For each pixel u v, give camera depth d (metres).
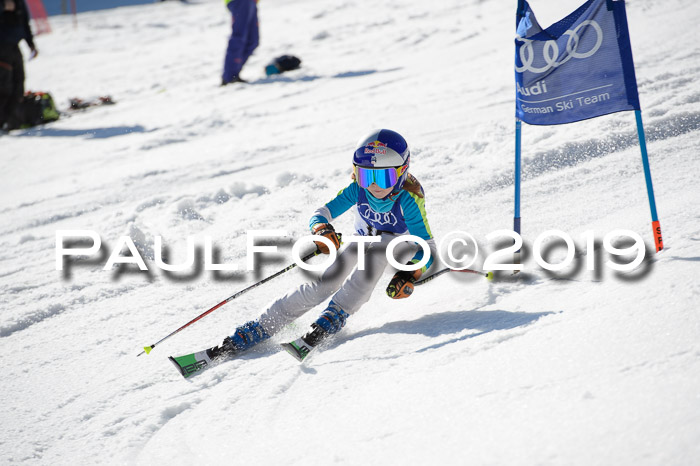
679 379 6.22
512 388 7.11
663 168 15.06
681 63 23.78
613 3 10.02
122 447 8.50
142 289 13.65
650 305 8.07
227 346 10.49
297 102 32.38
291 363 9.83
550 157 16.86
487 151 18.53
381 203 10.54
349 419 7.64
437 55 38.16
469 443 6.34
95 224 18.33
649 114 18.20
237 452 7.76
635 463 5.32
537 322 8.94
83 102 39.78
